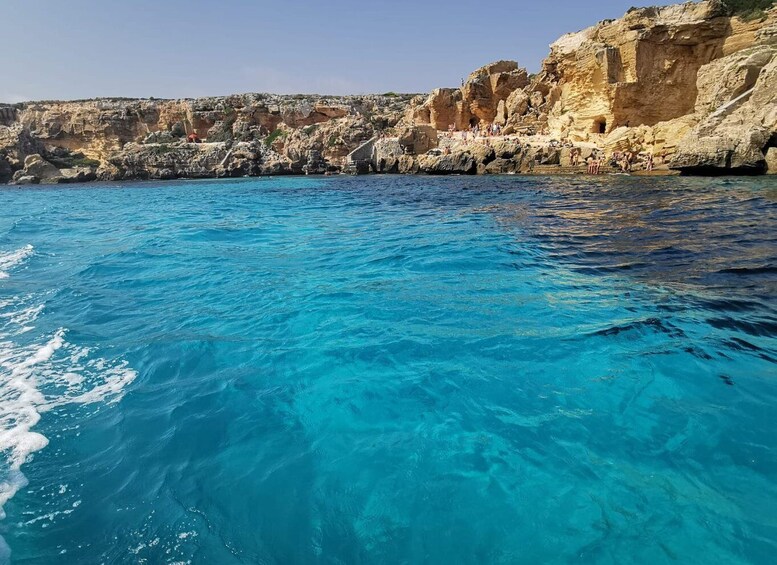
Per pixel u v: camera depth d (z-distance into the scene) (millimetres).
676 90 35812
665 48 35500
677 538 3051
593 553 2963
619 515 3264
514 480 3656
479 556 2979
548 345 5980
